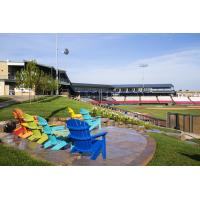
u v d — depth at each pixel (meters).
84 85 106.75
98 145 7.68
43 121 8.98
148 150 8.66
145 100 110.19
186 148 10.30
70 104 30.89
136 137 11.55
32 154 8.01
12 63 56.16
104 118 17.97
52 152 8.34
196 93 120.69
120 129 14.30
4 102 29.44
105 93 119.12
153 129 17.03
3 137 10.80
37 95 48.81
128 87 120.94
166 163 7.62
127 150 8.81
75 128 7.45
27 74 32.72
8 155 7.57
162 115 47.84
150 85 120.75
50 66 70.06
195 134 19.19
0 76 54.81
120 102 106.94
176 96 116.06
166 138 12.63
